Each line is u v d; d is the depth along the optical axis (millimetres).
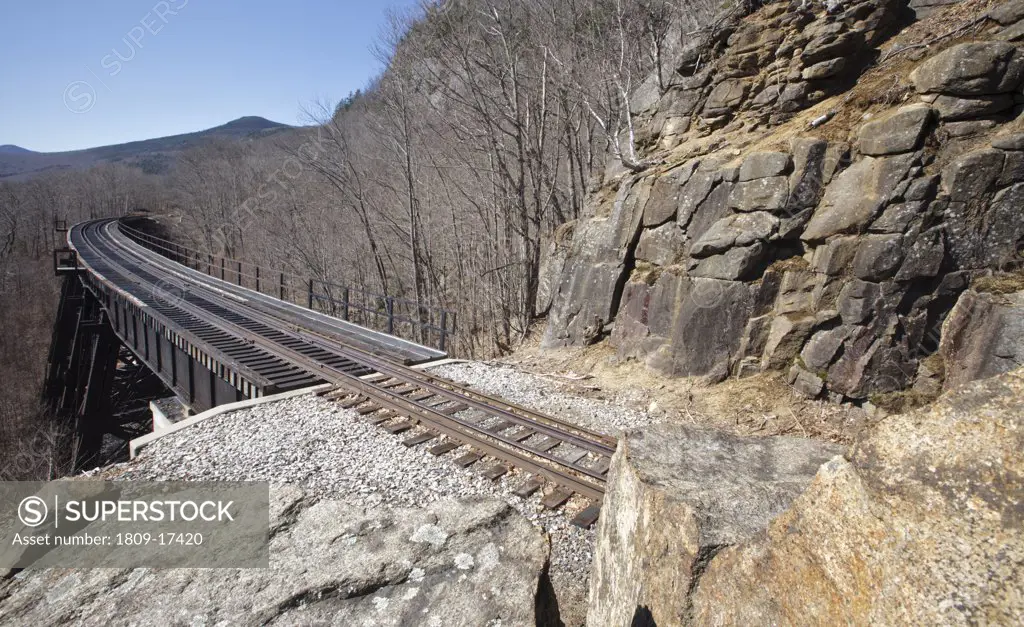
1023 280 6289
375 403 7633
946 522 1264
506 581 1660
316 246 30344
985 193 6695
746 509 2209
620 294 10625
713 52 10695
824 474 1657
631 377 9469
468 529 1919
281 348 10500
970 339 6426
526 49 17719
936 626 1182
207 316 13977
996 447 1276
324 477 5387
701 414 7941
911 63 8055
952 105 7012
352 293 29312
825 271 7695
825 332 7637
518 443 6188
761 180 8375
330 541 1902
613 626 2664
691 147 10336
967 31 7566
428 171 23875
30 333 39562
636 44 17031
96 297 23812
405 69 18844
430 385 8445
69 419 23891
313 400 7773
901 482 1401
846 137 7980
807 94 9219
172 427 6613
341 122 21953
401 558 1780
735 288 8445
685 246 9445
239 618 1579
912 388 6988
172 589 1716
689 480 2539
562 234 14312
